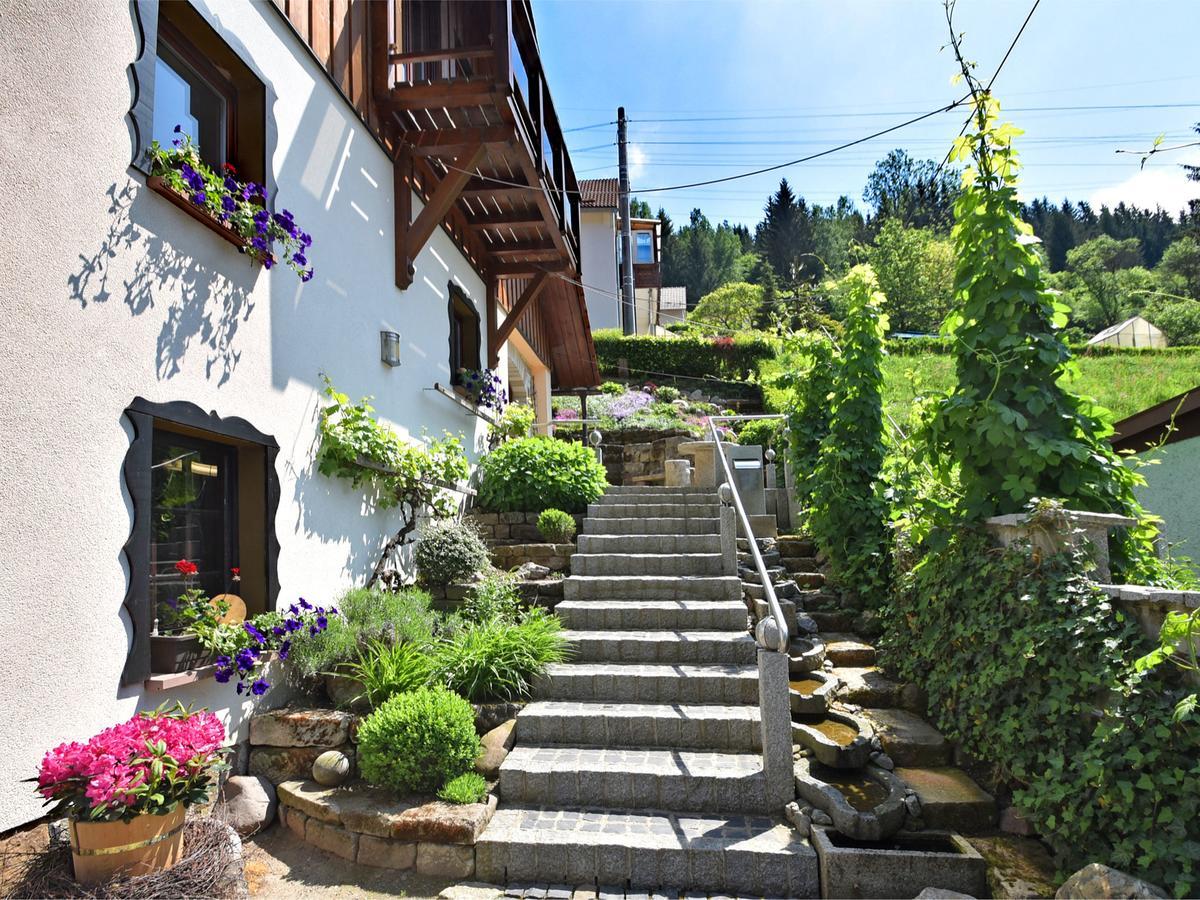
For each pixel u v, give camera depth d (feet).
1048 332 13.20
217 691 11.39
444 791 11.48
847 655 16.30
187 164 10.64
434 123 19.07
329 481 15.17
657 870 10.33
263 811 11.43
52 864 7.71
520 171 21.49
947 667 12.87
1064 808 9.34
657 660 15.58
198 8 11.18
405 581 18.57
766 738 11.61
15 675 7.73
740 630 16.56
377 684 12.87
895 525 17.01
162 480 10.88
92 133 9.05
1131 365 58.08
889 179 182.80
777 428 35.76
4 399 7.73
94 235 9.03
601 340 70.28
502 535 22.38
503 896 10.05
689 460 33.19
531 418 31.37
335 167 15.81
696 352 70.18
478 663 13.99
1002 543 12.48
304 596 13.88
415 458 17.62
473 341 26.71
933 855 9.80
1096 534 11.07
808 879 10.12
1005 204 13.28
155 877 7.63
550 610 18.04
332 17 15.93
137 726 8.21
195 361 10.91
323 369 15.06
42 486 8.16
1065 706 9.80
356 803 11.29
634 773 11.82
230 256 11.88
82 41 8.95
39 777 7.50
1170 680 8.91
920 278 104.94
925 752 12.59
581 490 23.16
